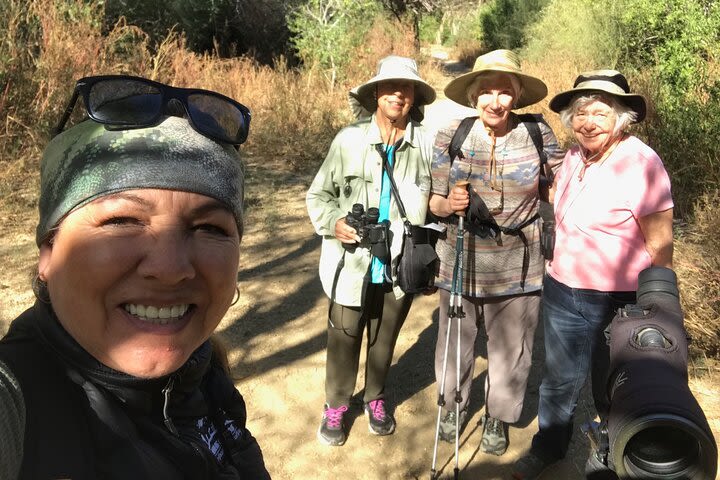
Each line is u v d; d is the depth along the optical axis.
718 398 3.40
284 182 7.56
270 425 3.37
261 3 14.95
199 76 10.36
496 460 3.11
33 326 0.87
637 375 1.17
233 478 1.06
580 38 13.06
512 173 2.76
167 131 0.88
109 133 0.86
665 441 1.10
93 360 0.86
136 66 8.84
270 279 4.98
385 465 3.09
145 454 0.87
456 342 2.98
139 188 0.84
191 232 0.89
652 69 9.59
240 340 4.13
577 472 3.02
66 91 7.09
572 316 2.61
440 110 12.82
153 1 13.48
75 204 0.84
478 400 3.60
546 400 2.84
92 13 8.65
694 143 6.68
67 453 0.80
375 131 2.85
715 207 5.50
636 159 2.40
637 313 1.33
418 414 3.47
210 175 0.90
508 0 24.86
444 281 2.93
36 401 0.81
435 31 38.59
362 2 15.77
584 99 2.41
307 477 3.01
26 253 4.91
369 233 2.76
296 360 3.94
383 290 2.97
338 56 14.08
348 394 3.18
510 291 2.82
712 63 8.22
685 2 9.95
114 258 0.83
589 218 2.49
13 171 6.22
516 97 2.71
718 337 3.73
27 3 7.46
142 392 0.89
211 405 1.11
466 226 2.81
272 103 10.25
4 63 6.76
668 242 2.38
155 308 0.87
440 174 2.85
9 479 0.73
